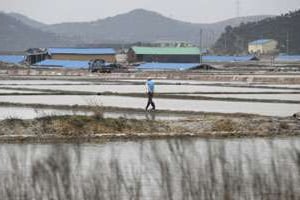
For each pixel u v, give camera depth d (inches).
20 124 2610.7
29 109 3580.2
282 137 2471.7
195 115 3248.0
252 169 1163.9
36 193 1065.5
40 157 1288.1
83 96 4680.1
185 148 1323.8
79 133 2554.1
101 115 2743.6
